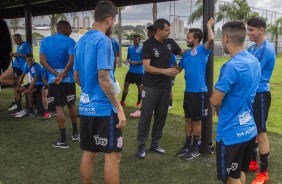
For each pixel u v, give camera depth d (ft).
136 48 25.49
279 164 14.06
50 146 16.31
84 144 9.79
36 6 28.17
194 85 13.91
